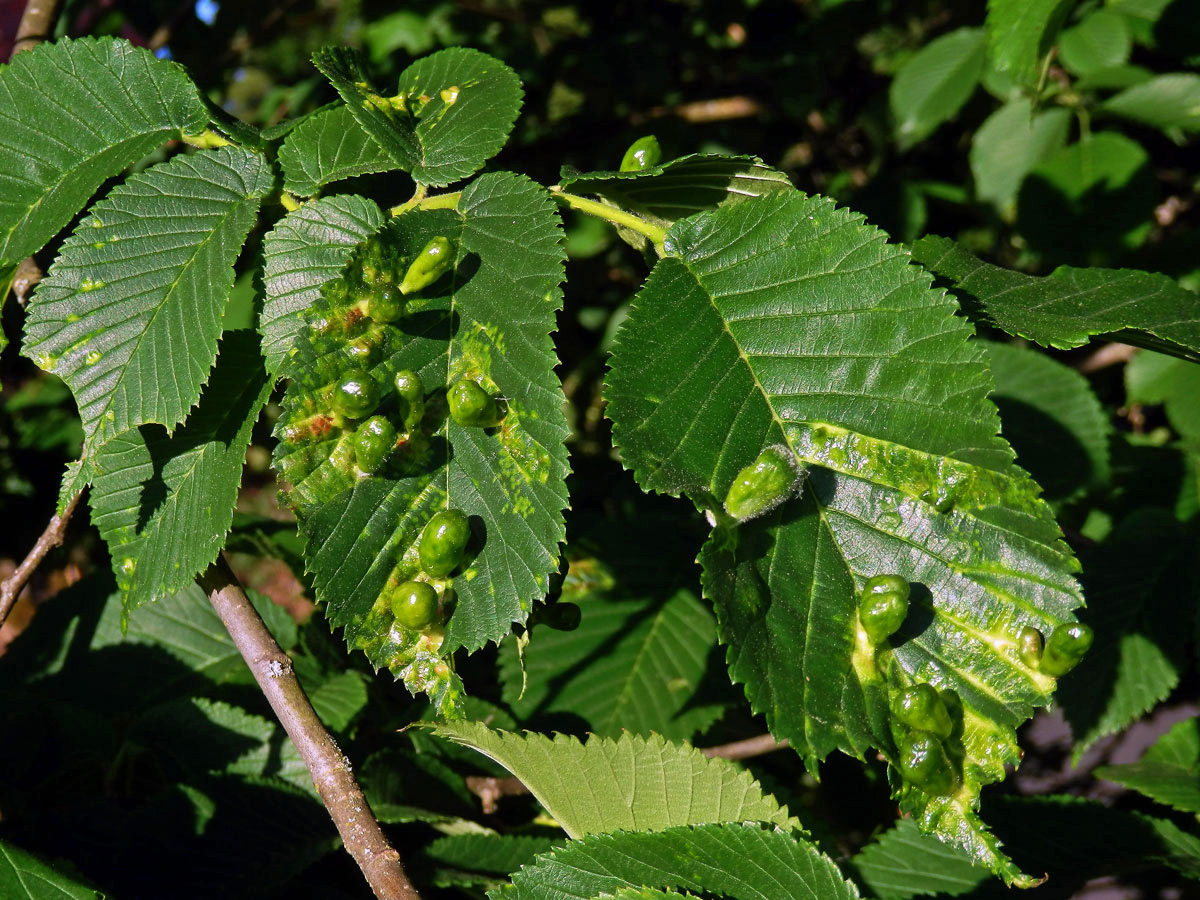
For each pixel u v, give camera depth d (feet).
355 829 0.96
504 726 1.30
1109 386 1.98
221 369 1.03
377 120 1.01
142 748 1.25
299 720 1.00
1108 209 1.70
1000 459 0.91
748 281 0.96
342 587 0.91
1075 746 1.35
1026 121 1.83
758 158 1.01
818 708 0.88
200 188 1.00
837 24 2.24
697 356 0.94
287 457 0.92
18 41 1.36
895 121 1.99
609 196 1.05
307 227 0.96
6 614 1.08
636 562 1.42
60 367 0.95
